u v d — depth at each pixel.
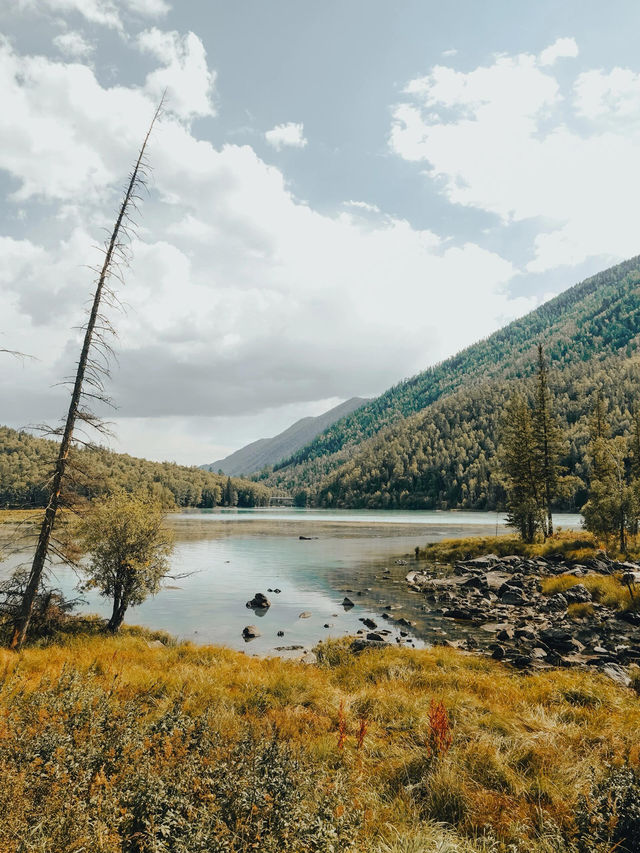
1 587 18.56
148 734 5.89
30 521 16.67
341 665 15.77
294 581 37.16
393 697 10.61
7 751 4.51
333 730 8.73
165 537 22.72
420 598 30.69
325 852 3.86
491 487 169.25
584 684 11.91
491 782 6.45
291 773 5.18
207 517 142.25
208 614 26.81
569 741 7.92
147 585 22.09
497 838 5.23
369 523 111.94
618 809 4.86
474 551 46.75
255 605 28.78
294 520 125.44
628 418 162.12
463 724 8.69
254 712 9.47
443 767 6.53
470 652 18.52
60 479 16.77
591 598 25.91
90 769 4.50
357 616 26.08
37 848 3.22
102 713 6.26
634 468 50.22
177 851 3.62
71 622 20.91
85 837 3.34
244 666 14.17
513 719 8.98
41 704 6.32
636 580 26.53
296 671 14.04
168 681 11.15
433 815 5.77
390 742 8.18
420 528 94.44
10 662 12.20
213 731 6.38
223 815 4.20
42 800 3.79
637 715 9.51
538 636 20.02
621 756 6.80
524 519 47.22
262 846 3.78
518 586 31.12
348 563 46.53
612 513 37.69
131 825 3.87
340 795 4.98
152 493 23.27
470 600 29.00
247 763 5.23
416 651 16.91
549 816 5.43
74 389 16.61
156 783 4.34
